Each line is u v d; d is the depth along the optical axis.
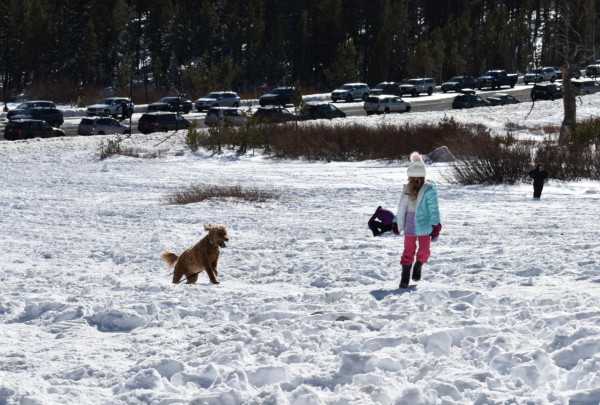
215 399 3.99
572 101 45.19
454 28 101.56
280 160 39.75
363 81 100.88
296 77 96.38
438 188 26.72
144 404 4.07
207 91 77.44
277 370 4.44
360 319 5.91
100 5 93.12
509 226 15.16
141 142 45.34
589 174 27.88
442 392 3.88
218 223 17.80
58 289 8.86
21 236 15.98
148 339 5.80
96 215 20.05
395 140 39.69
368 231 15.12
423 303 6.64
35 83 79.75
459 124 42.38
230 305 6.98
